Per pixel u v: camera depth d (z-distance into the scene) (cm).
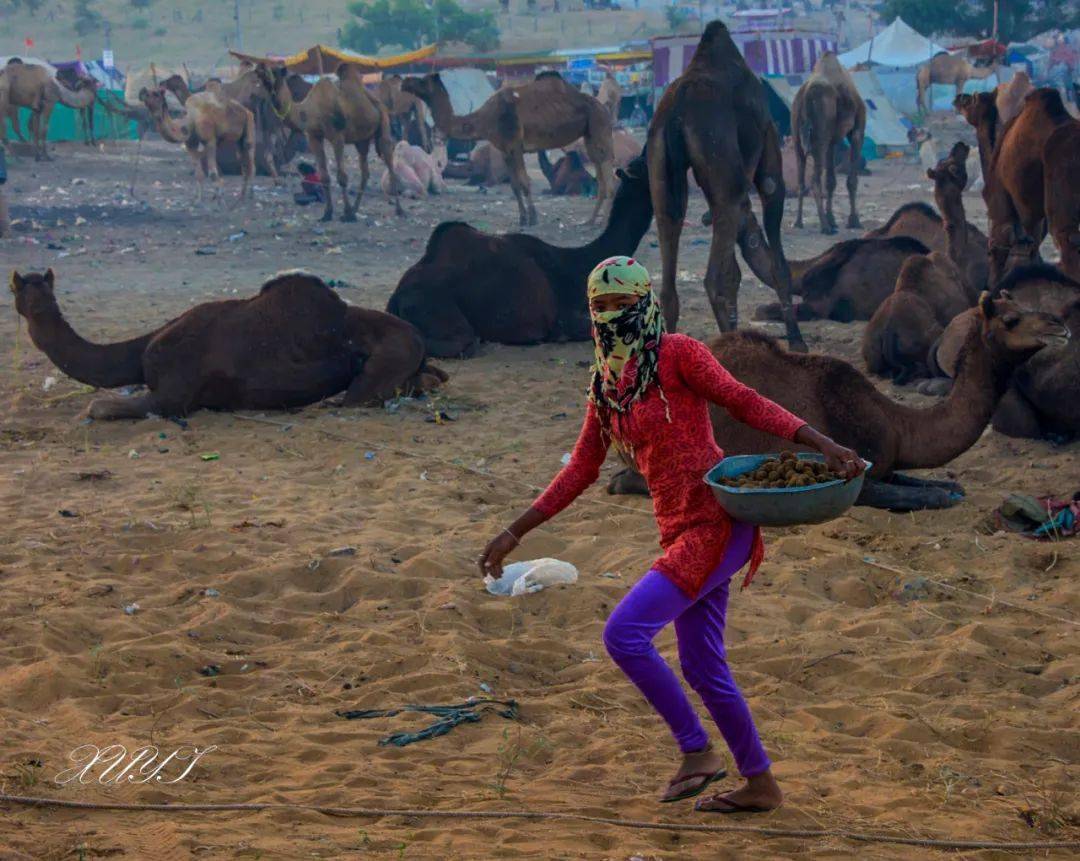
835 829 456
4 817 446
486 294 1477
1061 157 1388
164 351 1166
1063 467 977
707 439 459
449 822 455
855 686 618
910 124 5562
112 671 617
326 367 1202
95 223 2794
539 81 2841
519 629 700
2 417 1199
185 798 472
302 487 967
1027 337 836
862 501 880
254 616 704
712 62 1360
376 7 13188
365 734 548
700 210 3134
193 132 3181
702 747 476
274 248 2472
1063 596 715
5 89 3944
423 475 997
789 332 1448
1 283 2048
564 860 416
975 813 475
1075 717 567
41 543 821
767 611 711
